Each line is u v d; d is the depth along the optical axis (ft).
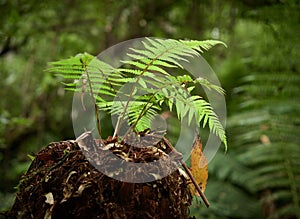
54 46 10.96
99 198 3.35
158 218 3.47
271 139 10.28
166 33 11.09
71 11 11.37
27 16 10.82
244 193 10.60
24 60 12.07
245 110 11.18
